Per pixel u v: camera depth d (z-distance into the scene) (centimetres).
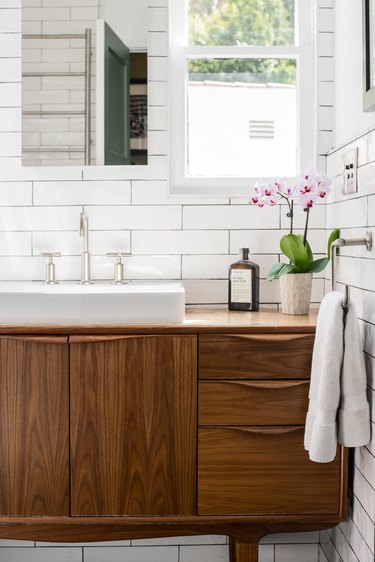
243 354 185
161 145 237
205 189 241
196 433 186
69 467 187
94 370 185
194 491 187
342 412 171
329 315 172
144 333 185
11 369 185
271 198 210
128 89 237
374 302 173
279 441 186
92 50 237
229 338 184
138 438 186
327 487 188
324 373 169
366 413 171
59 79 237
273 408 185
